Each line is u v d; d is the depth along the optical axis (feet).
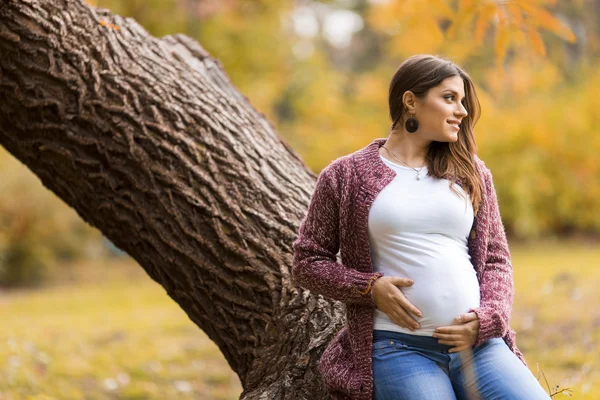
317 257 12.42
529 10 17.94
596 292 31.81
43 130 15.99
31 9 15.93
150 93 16.06
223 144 16.11
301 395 13.83
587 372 21.02
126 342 30.63
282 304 15.06
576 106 61.05
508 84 56.34
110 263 69.15
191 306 16.05
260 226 15.61
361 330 12.17
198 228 15.58
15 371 24.52
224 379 25.88
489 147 59.93
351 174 12.39
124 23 16.94
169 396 24.41
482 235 12.53
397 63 69.00
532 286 35.86
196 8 57.57
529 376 11.80
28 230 60.75
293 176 16.49
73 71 15.90
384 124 62.23
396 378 11.80
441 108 12.16
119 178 15.89
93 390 24.58
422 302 11.88
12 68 15.88
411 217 12.00
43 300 48.32
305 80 74.13
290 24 75.97
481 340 11.84
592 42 50.37
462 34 29.68
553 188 59.67
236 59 61.16
